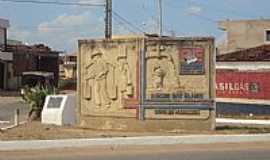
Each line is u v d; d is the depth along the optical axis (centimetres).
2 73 6525
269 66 3222
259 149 1900
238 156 1716
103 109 2423
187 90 2359
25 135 2153
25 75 6419
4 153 1794
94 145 1952
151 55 2367
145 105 2356
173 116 2355
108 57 2420
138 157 1695
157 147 1950
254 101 3189
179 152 1819
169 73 2364
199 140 2072
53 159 1661
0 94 5506
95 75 2442
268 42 7169
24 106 4075
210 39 2356
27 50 7012
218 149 1900
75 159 1656
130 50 2388
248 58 3291
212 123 2353
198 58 2359
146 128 2355
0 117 3127
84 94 2466
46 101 2695
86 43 2467
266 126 2656
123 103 2388
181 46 2361
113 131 2347
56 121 2597
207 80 2356
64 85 7138
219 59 3391
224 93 3281
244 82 3222
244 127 2561
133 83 2375
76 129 2392
